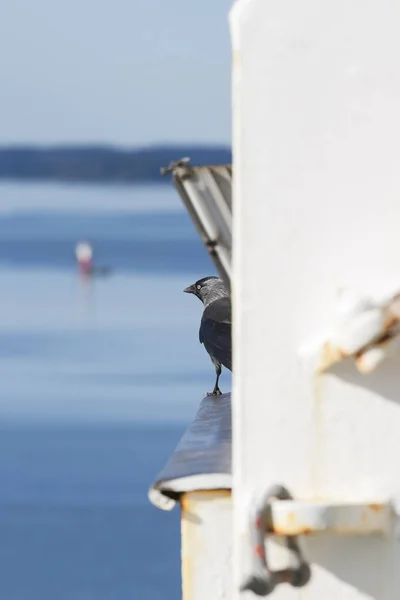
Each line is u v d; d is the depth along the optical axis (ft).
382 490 15.53
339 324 15.11
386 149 15.30
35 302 338.95
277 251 15.53
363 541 15.65
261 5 15.33
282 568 15.71
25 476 159.33
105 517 134.10
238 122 15.48
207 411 28.45
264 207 15.52
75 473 157.79
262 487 15.67
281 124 15.42
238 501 15.76
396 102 15.25
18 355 256.52
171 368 229.04
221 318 39.50
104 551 122.93
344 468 15.58
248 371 15.69
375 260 15.39
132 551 122.01
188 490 19.26
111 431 182.50
